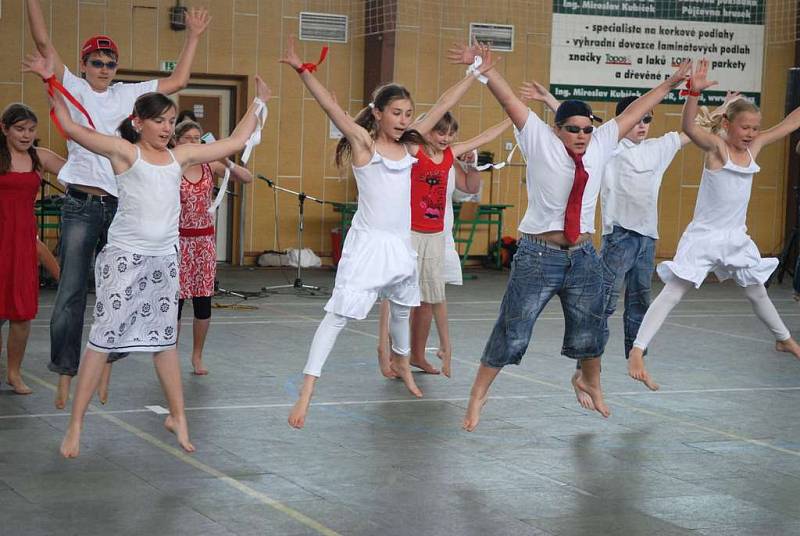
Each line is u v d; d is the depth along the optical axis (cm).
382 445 579
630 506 479
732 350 934
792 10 1738
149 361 808
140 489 487
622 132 577
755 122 680
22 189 668
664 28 1695
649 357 888
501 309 580
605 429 626
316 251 1642
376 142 600
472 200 1561
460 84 673
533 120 564
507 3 1642
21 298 668
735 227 691
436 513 462
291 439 588
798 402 715
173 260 527
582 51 1673
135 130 570
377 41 1597
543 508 473
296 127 1614
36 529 429
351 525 443
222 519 447
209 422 622
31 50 1482
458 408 675
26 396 680
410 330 785
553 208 562
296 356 855
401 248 601
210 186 764
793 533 446
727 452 578
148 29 1525
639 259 758
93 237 627
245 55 1576
